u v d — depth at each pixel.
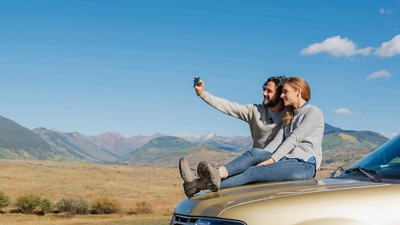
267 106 4.27
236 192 2.90
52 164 197.75
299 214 2.46
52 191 124.44
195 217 2.70
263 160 3.41
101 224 56.09
